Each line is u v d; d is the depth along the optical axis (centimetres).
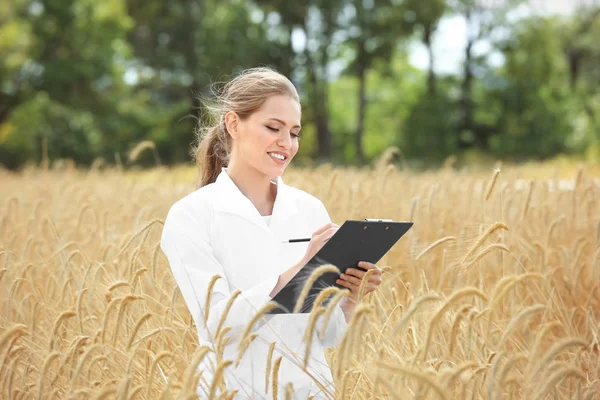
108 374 311
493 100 4312
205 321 259
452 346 251
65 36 3706
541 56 4312
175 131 4466
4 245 507
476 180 662
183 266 282
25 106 3659
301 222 306
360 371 276
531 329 418
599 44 4672
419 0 4028
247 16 4178
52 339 288
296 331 287
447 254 467
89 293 384
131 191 725
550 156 4141
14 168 3612
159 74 4481
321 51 4231
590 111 4575
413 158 4156
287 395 244
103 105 3897
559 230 528
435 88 4431
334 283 284
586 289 462
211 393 224
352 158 5262
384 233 268
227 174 305
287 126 293
